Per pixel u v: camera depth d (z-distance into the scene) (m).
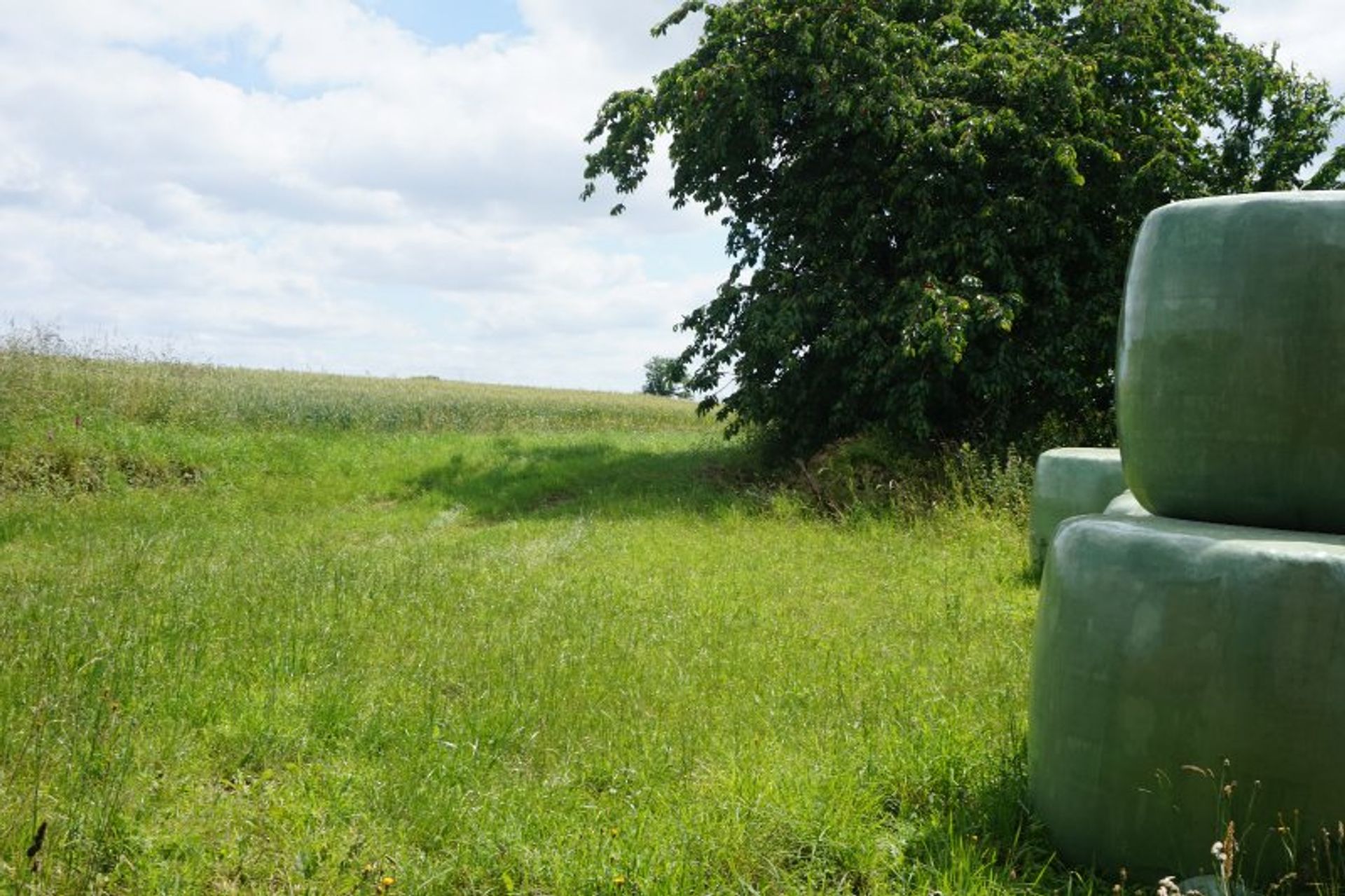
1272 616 2.91
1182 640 3.02
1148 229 3.64
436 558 9.34
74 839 3.18
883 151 15.07
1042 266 14.26
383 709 4.69
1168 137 14.73
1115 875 3.18
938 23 15.68
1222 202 3.42
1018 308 13.70
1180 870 3.04
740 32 15.64
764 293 15.46
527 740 4.41
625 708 4.91
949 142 14.38
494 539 11.18
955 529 11.04
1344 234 3.19
